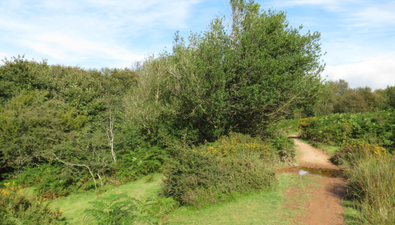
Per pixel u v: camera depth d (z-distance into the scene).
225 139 11.54
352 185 6.48
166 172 7.12
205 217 5.63
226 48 12.95
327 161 11.20
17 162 9.52
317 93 14.39
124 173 9.33
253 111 12.70
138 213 5.56
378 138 11.40
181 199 6.55
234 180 7.17
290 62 13.16
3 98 15.30
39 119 11.05
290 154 11.34
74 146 9.84
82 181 8.88
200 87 11.85
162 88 15.27
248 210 5.86
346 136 13.26
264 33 13.40
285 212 5.63
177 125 13.57
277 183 7.75
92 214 5.12
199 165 7.04
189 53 13.40
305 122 17.95
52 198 7.91
